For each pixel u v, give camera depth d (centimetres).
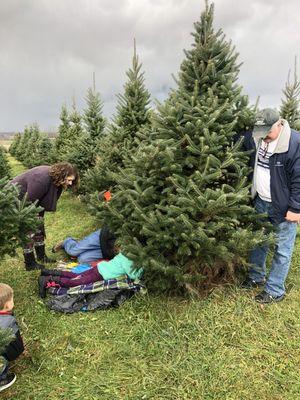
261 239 334
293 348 318
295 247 552
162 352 319
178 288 382
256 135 340
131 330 347
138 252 343
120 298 386
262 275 404
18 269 487
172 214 340
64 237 646
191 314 354
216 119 370
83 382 290
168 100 395
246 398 274
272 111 328
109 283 390
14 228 344
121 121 693
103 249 494
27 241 382
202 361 307
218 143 355
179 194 345
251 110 379
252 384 285
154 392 280
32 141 2047
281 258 366
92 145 884
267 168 354
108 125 700
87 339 337
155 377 294
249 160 375
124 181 379
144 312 368
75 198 958
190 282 369
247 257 401
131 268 371
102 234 489
